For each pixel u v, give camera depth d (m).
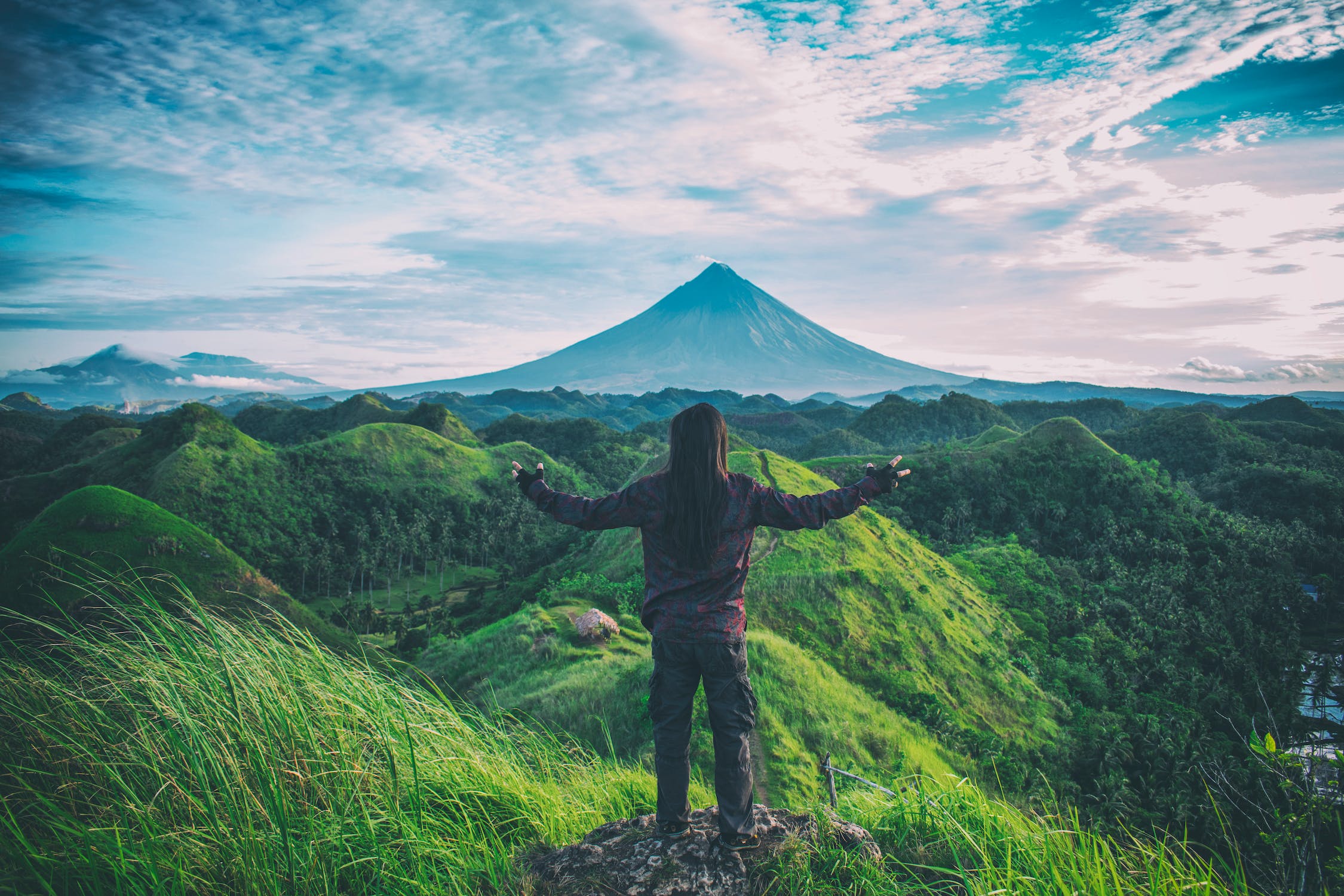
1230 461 188.00
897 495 115.50
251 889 2.49
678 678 2.93
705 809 3.23
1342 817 2.29
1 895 2.36
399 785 3.29
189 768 2.82
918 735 33.88
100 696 3.02
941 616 49.97
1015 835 3.08
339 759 3.18
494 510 151.12
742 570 2.93
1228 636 74.44
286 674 3.36
